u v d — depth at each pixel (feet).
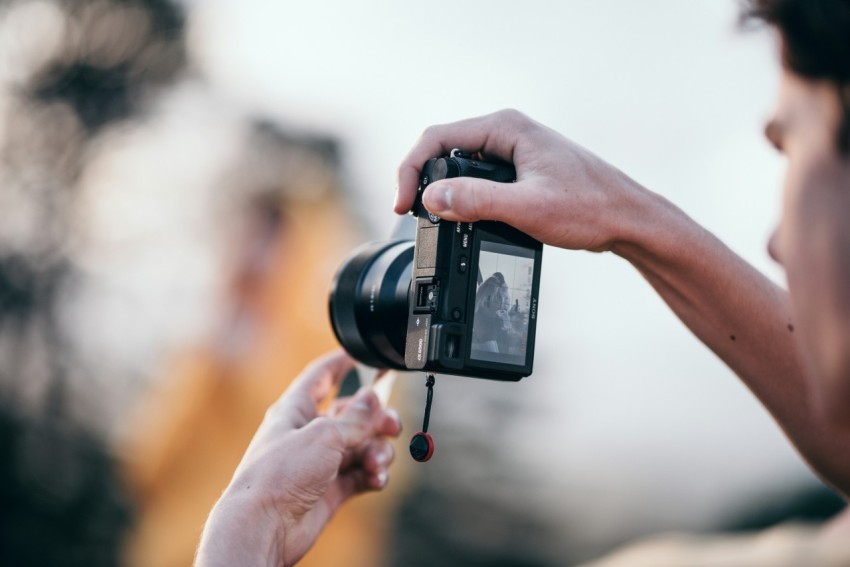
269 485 4.83
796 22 3.11
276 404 5.59
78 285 26.37
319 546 10.09
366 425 5.26
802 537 3.15
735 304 4.85
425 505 24.34
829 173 3.14
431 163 4.67
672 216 4.75
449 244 4.59
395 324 5.31
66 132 27.45
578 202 4.46
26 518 24.43
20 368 25.77
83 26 27.89
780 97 3.35
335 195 12.59
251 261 11.09
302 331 11.02
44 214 26.76
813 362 3.29
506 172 4.63
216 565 4.58
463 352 4.59
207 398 10.62
